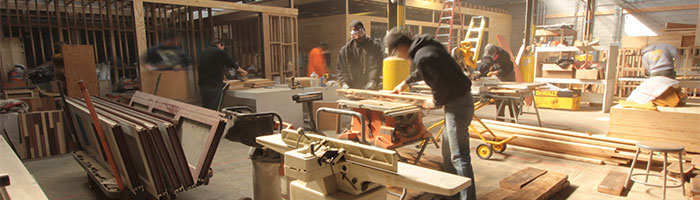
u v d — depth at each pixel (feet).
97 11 31.58
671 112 12.99
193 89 20.52
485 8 40.65
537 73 26.50
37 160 13.60
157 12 30.58
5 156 7.56
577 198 10.16
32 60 29.84
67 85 16.72
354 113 8.91
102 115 8.87
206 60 17.26
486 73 20.31
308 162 4.91
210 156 8.20
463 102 8.48
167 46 20.10
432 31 37.29
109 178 9.24
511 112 16.93
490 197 9.71
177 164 8.09
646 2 37.99
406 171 4.98
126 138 8.80
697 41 25.22
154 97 11.53
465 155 8.42
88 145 11.29
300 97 10.44
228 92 17.48
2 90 21.50
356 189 5.33
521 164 13.25
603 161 13.12
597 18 41.45
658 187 10.70
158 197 7.97
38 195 5.83
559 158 13.97
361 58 16.57
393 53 9.56
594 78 23.77
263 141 6.92
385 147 9.75
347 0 28.91
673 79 14.73
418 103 10.27
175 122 8.32
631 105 14.15
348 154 5.29
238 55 33.32
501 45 28.71
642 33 38.60
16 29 29.12
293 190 5.97
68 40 28.89
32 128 13.74
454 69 8.43
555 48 25.16
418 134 10.69
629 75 29.22
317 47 31.42
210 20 25.85
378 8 32.89
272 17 23.80
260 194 8.47
